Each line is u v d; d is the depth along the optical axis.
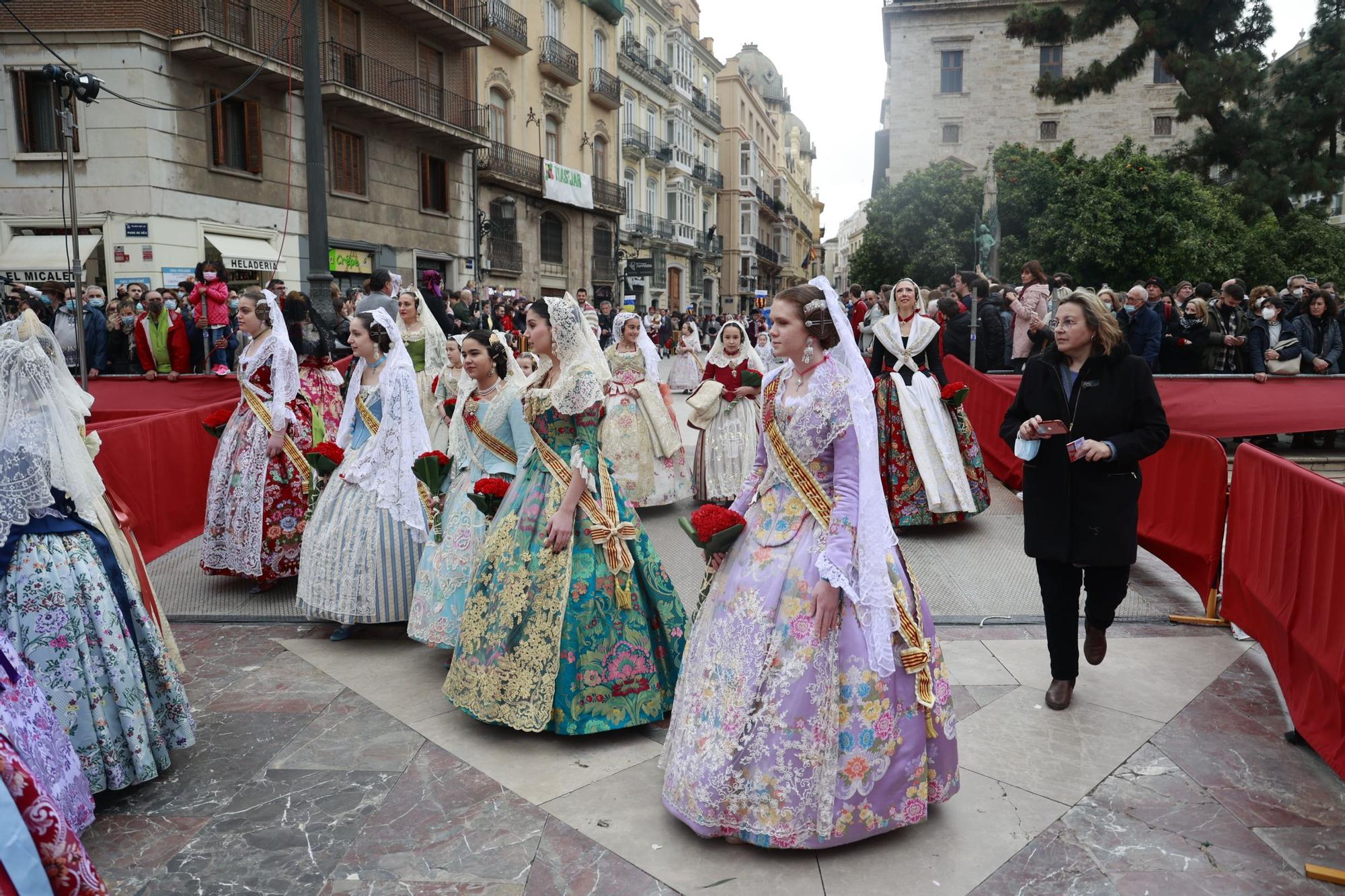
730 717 2.55
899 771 2.57
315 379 5.70
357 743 3.31
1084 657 4.08
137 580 3.18
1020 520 6.75
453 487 4.16
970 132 36.84
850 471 2.55
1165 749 3.22
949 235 27.16
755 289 51.56
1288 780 3.00
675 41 38.97
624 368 7.07
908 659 2.60
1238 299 10.10
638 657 3.37
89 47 14.44
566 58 28.00
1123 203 24.14
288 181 17.53
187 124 15.37
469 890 2.43
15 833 1.70
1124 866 2.53
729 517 2.71
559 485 3.36
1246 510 4.15
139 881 2.48
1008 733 3.34
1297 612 3.39
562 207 28.67
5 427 2.72
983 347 9.60
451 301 13.06
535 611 3.30
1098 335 3.36
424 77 21.86
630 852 2.60
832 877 2.48
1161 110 35.66
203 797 2.93
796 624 2.53
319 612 4.30
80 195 14.73
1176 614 4.62
